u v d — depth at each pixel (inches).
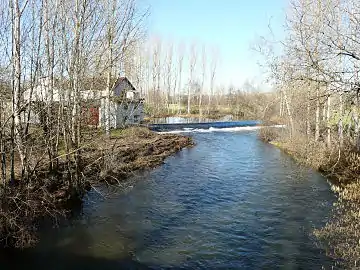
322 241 376.5
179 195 569.9
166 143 1085.8
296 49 447.8
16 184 414.9
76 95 476.7
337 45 374.9
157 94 2506.2
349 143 676.1
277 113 1375.5
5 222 350.0
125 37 519.5
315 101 451.2
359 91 381.4
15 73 366.9
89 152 598.9
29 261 333.4
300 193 570.9
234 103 3129.9
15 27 362.9
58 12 472.1
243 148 1134.4
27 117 431.5
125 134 995.3
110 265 331.6
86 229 415.2
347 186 567.5
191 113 2672.2
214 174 731.4
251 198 552.4
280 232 409.1
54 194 455.8
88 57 482.6
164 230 419.5
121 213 475.8
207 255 354.0
